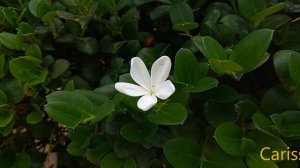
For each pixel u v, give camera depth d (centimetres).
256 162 22
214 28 26
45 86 28
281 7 24
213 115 24
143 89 22
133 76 22
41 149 34
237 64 21
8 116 28
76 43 29
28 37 29
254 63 22
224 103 24
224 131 22
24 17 31
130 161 24
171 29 30
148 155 25
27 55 28
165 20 30
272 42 27
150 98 21
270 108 24
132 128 23
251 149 22
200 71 23
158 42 30
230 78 27
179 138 23
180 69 23
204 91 24
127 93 21
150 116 22
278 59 23
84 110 22
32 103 29
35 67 28
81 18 27
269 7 26
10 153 29
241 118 24
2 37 28
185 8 27
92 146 25
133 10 29
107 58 31
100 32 30
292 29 28
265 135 22
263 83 28
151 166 28
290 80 23
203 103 25
